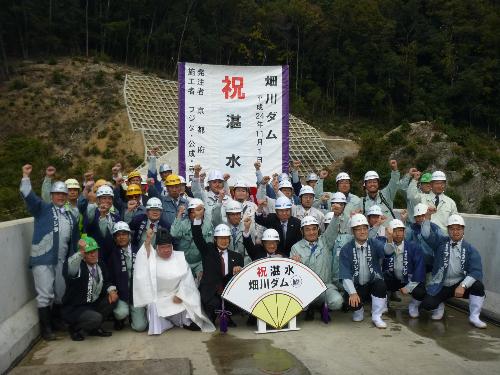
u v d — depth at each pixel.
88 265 5.57
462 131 27.30
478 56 47.72
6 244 5.20
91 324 5.38
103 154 29.70
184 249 6.56
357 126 42.97
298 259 6.16
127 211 6.91
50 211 5.77
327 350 5.05
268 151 8.81
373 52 46.59
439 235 6.24
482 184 23.97
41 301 5.58
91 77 36.66
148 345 5.29
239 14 47.31
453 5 50.31
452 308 6.97
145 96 35.53
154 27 45.47
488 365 4.60
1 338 4.65
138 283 5.71
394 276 6.54
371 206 7.08
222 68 8.76
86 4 43.66
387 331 5.77
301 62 47.06
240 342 5.37
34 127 31.86
